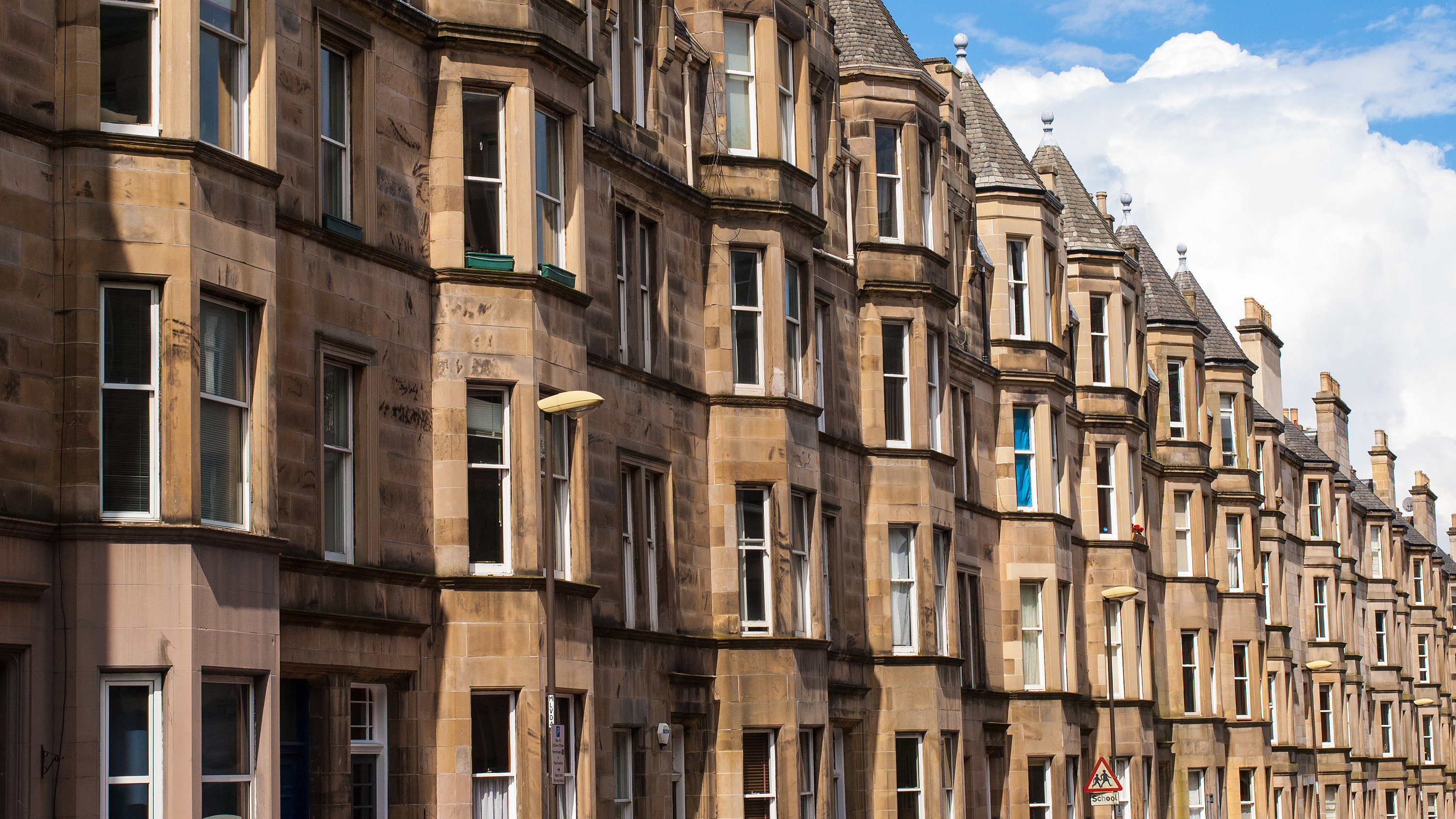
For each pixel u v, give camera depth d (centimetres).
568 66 3064
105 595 2191
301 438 2570
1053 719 5234
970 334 5119
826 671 3847
